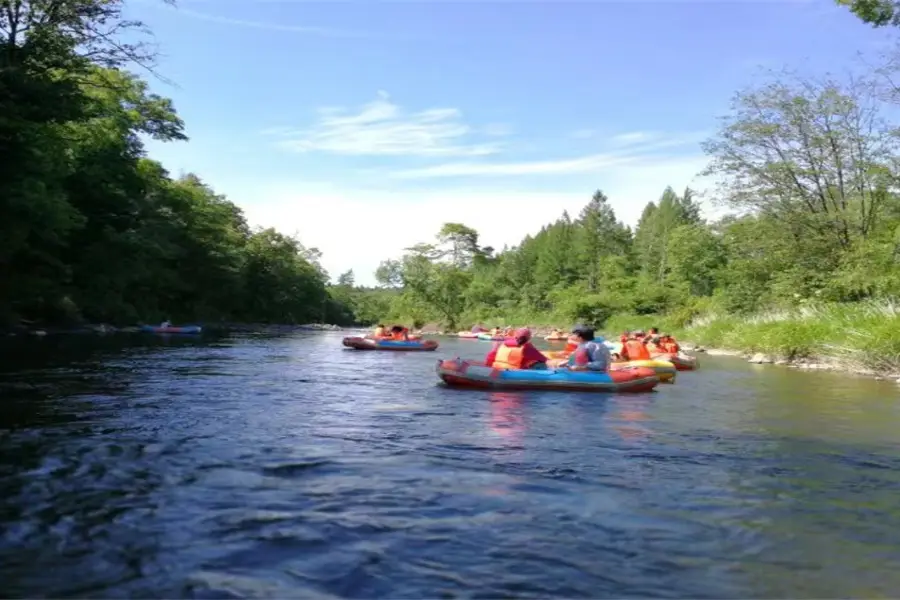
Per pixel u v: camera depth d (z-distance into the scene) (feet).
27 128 55.93
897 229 76.43
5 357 46.78
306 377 42.11
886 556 12.76
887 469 19.81
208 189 178.19
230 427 23.65
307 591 10.71
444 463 19.08
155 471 17.40
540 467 18.88
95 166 91.45
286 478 17.13
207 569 11.46
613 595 10.82
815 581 11.56
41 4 57.47
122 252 102.01
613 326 150.00
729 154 91.71
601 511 15.02
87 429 22.34
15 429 22.02
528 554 12.41
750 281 98.94
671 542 13.24
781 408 32.83
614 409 30.89
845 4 49.14
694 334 103.76
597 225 220.43
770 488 17.38
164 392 32.19
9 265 76.54
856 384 46.16
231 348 70.79
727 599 10.78
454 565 11.84
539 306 210.18
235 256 166.71
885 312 63.05
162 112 106.63
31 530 13.03
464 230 202.39
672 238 175.63
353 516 14.26
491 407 30.42
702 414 30.22
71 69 60.85
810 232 87.40
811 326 68.90
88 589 10.61
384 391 35.50
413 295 197.26
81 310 94.48
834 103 84.12
